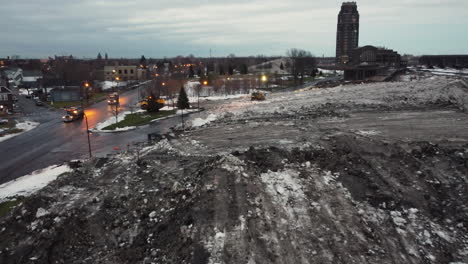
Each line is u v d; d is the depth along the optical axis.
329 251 12.09
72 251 12.76
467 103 37.91
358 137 23.52
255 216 13.78
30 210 14.86
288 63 138.12
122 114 46.62
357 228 13.53
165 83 72.25
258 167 18.38
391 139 23.17
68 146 29.70
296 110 37.53
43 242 12.91
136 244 13.14
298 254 11.85
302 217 14.01
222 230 12.86
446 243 13.19
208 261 11.38
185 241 12.62
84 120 43.34
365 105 37.66
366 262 11.72
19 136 34.62
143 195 16.72
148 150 25.16
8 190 19.47
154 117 42.34
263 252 11.81
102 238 13.55
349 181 17.28
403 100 39.06
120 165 21.52
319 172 18.17
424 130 25.72
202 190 15.41
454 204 15.55
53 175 21.55
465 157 19.50
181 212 14.49
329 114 34.16
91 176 19.67
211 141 25.69
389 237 13.30
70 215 14.63
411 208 15.19
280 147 22.34
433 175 17.81
